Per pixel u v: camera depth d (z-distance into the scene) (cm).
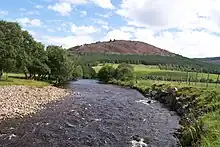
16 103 4625
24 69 8331
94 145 2731
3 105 4300
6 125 3341
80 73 14088
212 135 2250
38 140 2830
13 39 8031
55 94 6462
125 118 4078
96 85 10531
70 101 5644
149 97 6994
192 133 2512
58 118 3891
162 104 5738
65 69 9925
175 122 3869
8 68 7612
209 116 3012
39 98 5572
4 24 8219
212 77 12462
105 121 3822
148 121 3909
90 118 3984
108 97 6612
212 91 4666
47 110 4453
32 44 9362
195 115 3578
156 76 13350
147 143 2812
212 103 3759
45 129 3259
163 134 3169
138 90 8869
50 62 9825
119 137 3027
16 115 3881
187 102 4684
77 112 4400
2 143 2670
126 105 5384
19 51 8025
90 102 5609
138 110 4838
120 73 12706
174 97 5441
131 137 3033
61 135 3047
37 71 9412
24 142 2741
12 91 5862
